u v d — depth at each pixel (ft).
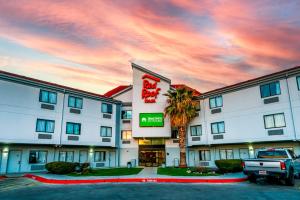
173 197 32.60
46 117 80.79
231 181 48.96
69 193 36.35
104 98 101.60
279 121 72.33
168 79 105.81
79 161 91.71
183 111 93.40
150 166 104.42
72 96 90.68
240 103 84.38
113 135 103.86
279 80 73.97
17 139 72.18
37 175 59.88
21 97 75.25
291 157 46.44
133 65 108.27
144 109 103.86
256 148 78.95
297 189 38.96
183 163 90.58
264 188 40.24
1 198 32.86
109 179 51.37
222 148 90.63
